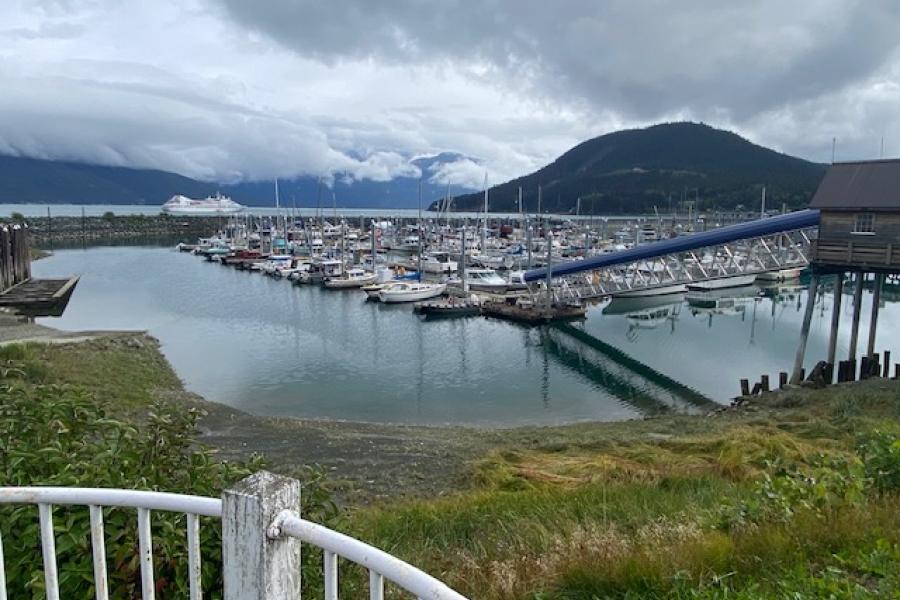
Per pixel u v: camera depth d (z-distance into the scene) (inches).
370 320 1581.0
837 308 930.1
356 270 2181.3
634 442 600.7
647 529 220.4
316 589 148.8
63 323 1450.5
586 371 1135.6
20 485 134.7
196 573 86.3
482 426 813.9
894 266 842.2
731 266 1654.8
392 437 685.9
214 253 3157.0
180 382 964.6
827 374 916.6
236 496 72.7
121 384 829.2
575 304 1610.5
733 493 297.6
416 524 289.6
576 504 290.0
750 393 923.4
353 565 163.9
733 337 1430.9
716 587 165.6
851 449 459.8
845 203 882.1
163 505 85.9
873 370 920.3
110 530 123.3
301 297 1923.0
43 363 791.7
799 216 1202.0
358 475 535.5
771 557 180.5
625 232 3848.4
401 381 1053.8
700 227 4072.3
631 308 1776.6
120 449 153.7
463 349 1299.2
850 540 187.8
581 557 189.2
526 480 467.2
